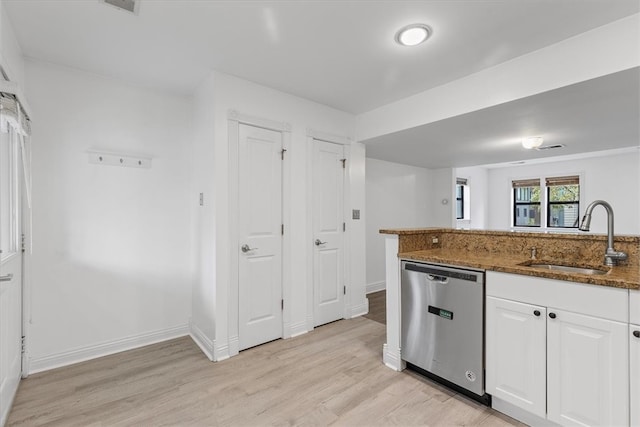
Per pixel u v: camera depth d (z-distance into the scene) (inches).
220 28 80.5
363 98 127.0
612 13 72.9
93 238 105.7
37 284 96.0
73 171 102.3
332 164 138.2
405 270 94.4
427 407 77.7
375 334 124.6
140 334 114.5
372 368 97.2
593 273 74.9
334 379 90.7
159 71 104.5
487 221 295.9
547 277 65.9
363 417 74.0
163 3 70.8
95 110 106.4
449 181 236.8
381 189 204.8
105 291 107.8
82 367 98.0
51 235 98.5
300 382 89.1
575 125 123.3
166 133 121.3
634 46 73.2
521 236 88.6
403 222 220.5
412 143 153.3
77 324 102.6
